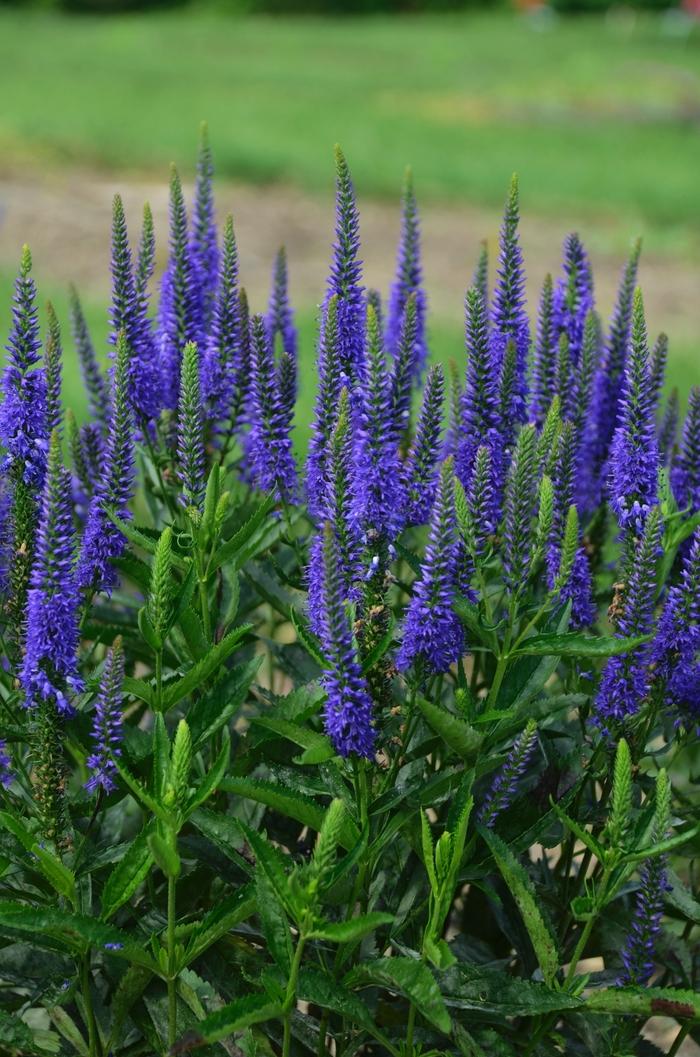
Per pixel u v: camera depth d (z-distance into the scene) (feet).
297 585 13.01
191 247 14.17
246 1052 11.46
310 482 12.57
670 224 64.18
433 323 46.16
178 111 89.92
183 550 12.27
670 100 108.17
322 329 12.41
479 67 130.31
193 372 11.84
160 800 10.37
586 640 10.82
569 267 14.53
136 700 14.20
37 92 94.99
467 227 62.39
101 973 12.80
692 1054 16.10
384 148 79.41
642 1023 12.85
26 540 12.05
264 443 12.74
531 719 11.05
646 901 11.17
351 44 151.02
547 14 191.21
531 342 13.25
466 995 11.01
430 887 12.12
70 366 36.19
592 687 12.66
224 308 13.70
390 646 11.42
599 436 14.78
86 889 11.84
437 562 10.59
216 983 12.03
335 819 9.55
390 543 11.43
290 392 13.28
